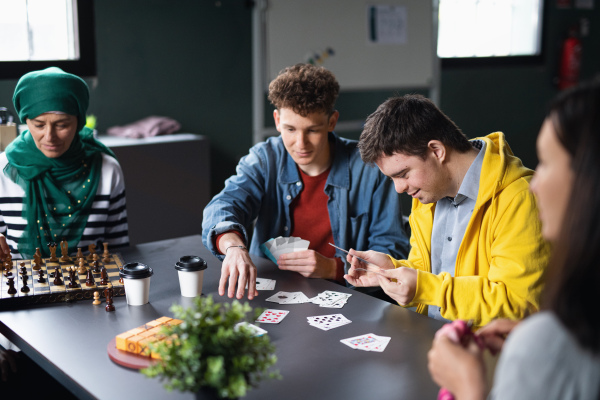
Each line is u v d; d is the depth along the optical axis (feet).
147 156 10.98
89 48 11.48
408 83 14.88
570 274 2.10
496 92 16.90
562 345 2.12
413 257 5.96
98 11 11.44
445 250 5.59
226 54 12.97
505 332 3.34
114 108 11.91
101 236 7.11
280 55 13.09
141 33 11.94
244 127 13.53
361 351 4.27
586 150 2.09
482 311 4.77
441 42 16.05
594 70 18.63
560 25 17.62
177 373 3.12
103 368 4.00
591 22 18.16
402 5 14.38
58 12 11.28
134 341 4.12
